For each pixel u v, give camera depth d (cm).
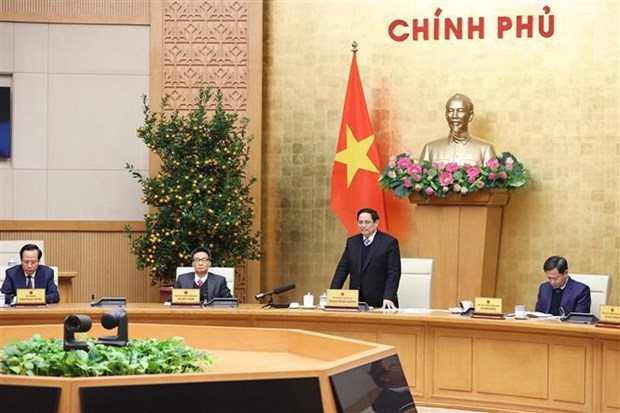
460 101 1179
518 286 1235
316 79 1295
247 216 1182
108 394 386
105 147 1279
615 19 1212
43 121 1277
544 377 803
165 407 392
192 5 1270
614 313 768
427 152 1186
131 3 1279
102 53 1279
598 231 1216
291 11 1301
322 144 1291
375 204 1224
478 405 828
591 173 1219
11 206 1278
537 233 1231
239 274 1246
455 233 1154
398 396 478
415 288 983
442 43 1263
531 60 1235
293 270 1298
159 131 1166
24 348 473
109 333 627
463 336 834
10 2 1271
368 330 860
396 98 1276
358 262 930
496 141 1244
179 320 873
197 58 1266
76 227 1277
